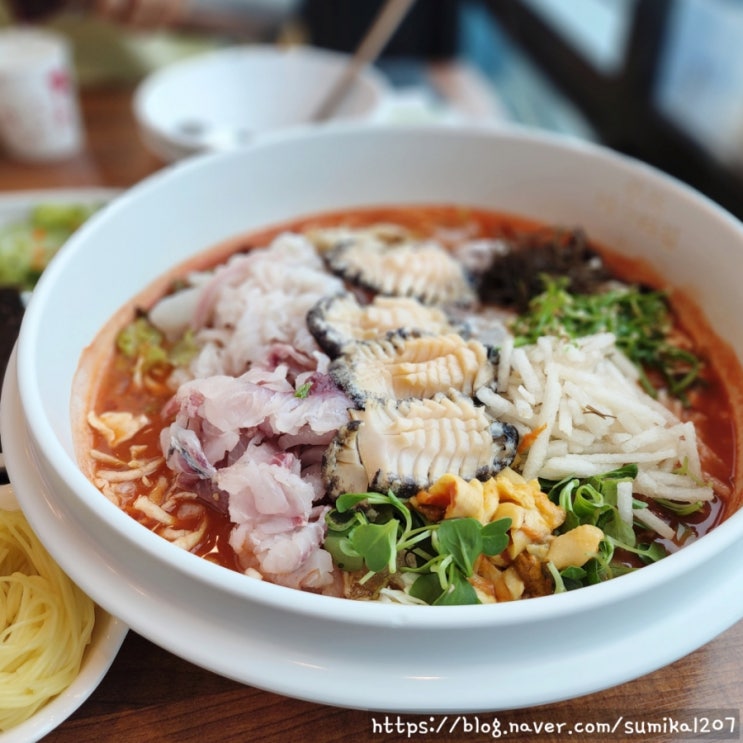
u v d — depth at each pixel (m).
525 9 0.82
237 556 0.29
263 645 0.23
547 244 0.42
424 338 0.33
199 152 0.52
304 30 0.89
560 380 0.32
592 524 0.29
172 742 0.26
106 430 0.34
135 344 0.38
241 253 0.44
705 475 0.33
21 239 0.48
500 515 0.29
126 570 0.25
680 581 0.24
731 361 0.36
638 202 0.41
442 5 0.93
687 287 0.40
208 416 0.31
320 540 0.29
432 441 0.30
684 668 0.28
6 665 0.26
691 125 0.63
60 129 0.57
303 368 0.34
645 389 0.36
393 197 0.47
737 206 0.55
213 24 0.79
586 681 0.23
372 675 0.23
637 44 0.65
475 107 0.67
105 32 0.73
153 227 0.40
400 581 0.28
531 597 0.28
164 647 0.24
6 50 0.57
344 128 0.45
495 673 0.23
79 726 0.27
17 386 0.30
